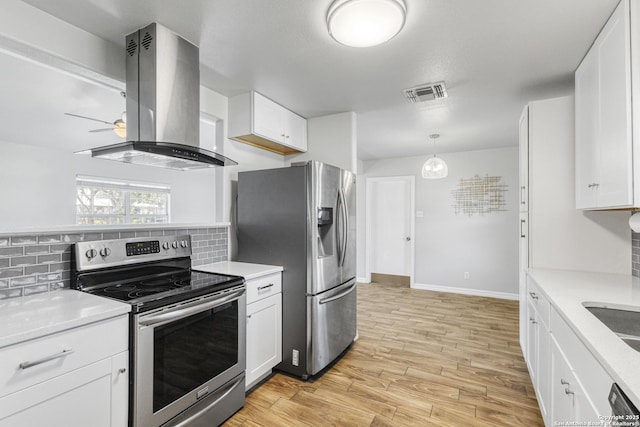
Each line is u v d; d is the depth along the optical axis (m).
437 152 5.12
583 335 1.08
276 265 2.53
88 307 1.37
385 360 2.72
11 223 4.39
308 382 2.37
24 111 3.70
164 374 1.54
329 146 3.22
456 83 2.46
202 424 1.74
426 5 1.53
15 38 1.49
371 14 1.49
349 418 1.95
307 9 1.58
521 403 2.09
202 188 6.57
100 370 1.31
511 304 4.43
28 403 1.11
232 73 2.30
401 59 2.09
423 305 4.37
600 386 0.97
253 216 2.65
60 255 1.69
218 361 1.86
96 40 1.81
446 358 2.75
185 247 2.23
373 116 3.27
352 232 3.01
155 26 1.71
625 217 2.15
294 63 2.15
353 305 3.01
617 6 1.51
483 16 1.62
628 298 1.54
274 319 2.40
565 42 1.85
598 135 1.74
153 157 1.90
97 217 5.18
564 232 2.28
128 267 1.90
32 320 1.21
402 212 5.61
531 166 2.36
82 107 3.63
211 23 1.70
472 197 5.01
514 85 2.49
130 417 1.42
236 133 2.71
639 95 1.37
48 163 4.70
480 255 4.95
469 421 1.91
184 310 1.63
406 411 2.02
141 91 1.76
